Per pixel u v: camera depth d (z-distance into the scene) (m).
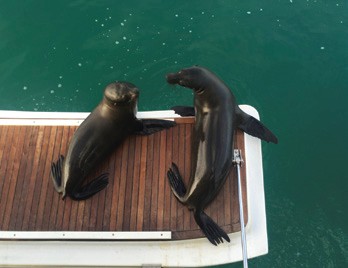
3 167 3.28
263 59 4.56
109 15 4.74
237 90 4.41
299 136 4.23
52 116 3.50
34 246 3.04
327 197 4.01
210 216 3.08
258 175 3.24
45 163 3.30
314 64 4.55
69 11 4.76
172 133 3.39
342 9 4.82
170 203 3.14
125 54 4.54
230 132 3.12
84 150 3.11
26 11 4.77
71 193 3.12
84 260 3.00
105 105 3.14
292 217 3.94
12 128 3.42
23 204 3.14
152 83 4.40
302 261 3.79
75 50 4.56
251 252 3.01
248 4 4.82
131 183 3.22
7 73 4.44
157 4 4.81
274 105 4.36
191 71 3.14
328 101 4.38
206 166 3.00
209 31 4.67
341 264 3.76
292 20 4.78
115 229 3.06
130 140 3.38
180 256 3.01
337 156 4.16
